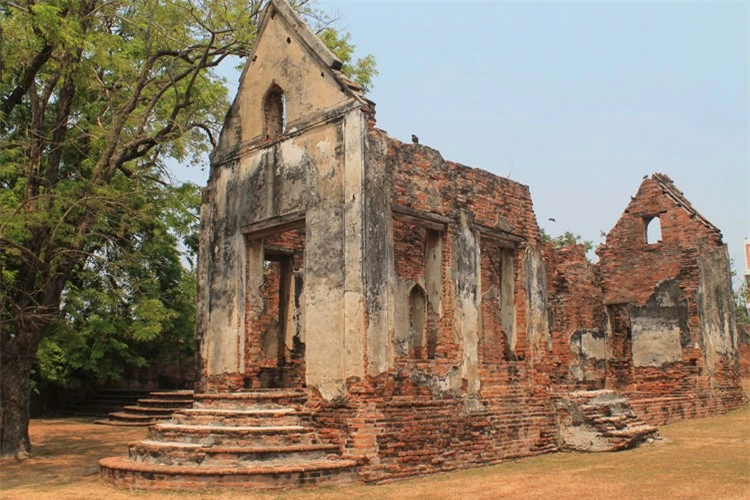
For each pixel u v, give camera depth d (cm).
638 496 953
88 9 1441
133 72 1606
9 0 1334
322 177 1209
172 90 1716
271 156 1319
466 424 1255
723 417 2134
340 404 1112
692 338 2334
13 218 1265
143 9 1551
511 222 1468
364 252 1122
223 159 1427
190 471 977
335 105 1209
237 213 1372
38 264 1319
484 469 1212
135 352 2511
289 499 917
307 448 1052
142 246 1933
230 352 1331
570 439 1474
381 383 1114
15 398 1388
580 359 2356
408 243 1478
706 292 2402
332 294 1157
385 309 1145
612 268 2552
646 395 2138
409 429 1143
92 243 1647
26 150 1460
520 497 948
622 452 1423
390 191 1197
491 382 1338
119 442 1653
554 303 2295
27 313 1352
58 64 1420
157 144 1669
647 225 2559
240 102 1416
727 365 2467
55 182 1514
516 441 1363
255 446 1039
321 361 1155
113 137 1462
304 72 1280
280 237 1487
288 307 1484
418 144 1279
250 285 1357
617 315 2528
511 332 1466
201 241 1446
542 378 1470
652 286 2455
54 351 2280
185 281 2502
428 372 1209
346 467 1038
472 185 1385
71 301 1892
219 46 1656
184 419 1139
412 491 990
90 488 1026
